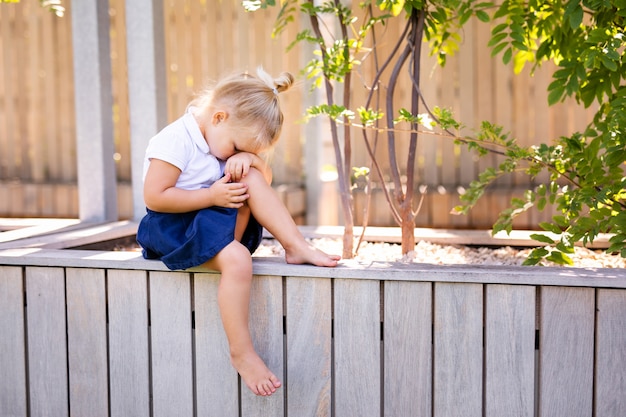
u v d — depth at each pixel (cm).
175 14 479
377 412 176
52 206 484
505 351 169
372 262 182
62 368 194
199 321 183
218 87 191
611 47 188
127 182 482
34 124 495
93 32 307
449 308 171
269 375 172
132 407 190
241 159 185
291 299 178
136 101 308
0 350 197
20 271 195
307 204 464
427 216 421
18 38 492
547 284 165
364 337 175
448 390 172
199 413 185
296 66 461
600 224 196
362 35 242
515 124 421
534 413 170
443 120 214
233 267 173
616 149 189
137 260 185
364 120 217
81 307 191
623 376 164
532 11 228
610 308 163
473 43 418
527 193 228
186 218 185
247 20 468
